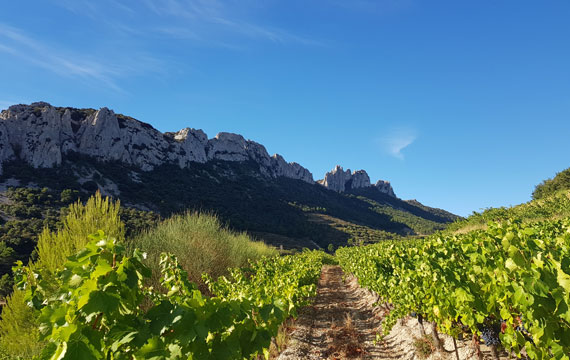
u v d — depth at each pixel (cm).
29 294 306
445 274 397
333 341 647
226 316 221
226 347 230
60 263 566
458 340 523
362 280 1110
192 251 844
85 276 173
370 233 7912
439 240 513
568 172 3588
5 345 515
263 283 718
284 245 5047
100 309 154
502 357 415
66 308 169
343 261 2066
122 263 174
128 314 179
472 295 370
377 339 645
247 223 5653
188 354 196
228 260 966
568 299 223
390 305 846
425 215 15050
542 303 246
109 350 184
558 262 246
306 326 780
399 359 555
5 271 1947
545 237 423
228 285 633
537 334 250
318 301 1235
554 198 2170
